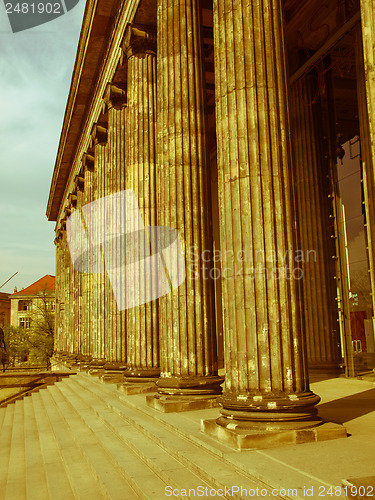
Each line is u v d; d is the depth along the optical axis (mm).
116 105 17141
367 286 13367
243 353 6551
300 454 5434
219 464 5617
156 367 12797
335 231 14758
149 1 13117
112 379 15562
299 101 15734
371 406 8570
